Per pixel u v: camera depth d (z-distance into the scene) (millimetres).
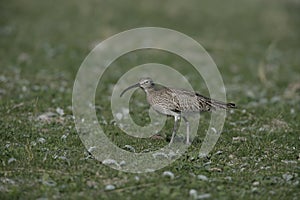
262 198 20172
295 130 30953
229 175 22703
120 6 74000
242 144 27469
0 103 34344
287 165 24281
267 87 46750
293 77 52469
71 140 27172
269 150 26656
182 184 21234
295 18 79000
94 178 21891
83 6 72875
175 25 70250
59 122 31062
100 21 68875
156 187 20781
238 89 44781
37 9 71375
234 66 55625
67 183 21281
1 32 61594
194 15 74562
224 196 20250
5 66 47875
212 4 79750
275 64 58406
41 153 24562
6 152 24375
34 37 60969
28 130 28719
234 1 81938
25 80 42781
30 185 21078
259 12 79062
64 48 57594
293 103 39375
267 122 33031
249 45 66438
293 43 70438
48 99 36469
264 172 23172
